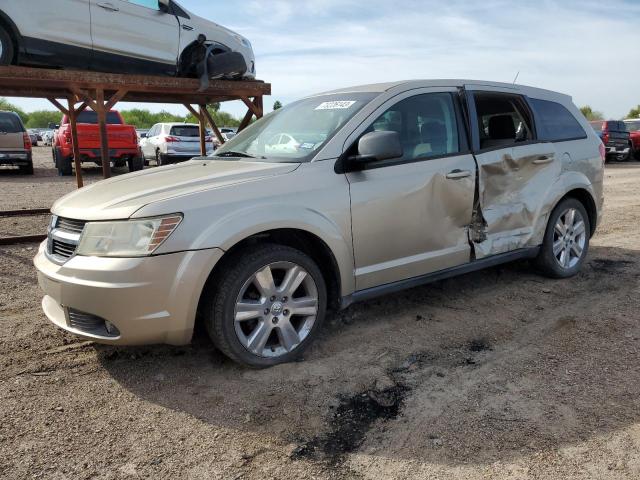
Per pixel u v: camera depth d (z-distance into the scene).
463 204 4.13
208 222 3.01
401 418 2.79
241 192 3.17
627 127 24.09
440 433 2.64
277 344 3.43
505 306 4.40
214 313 3.11
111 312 2.88
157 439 2.62
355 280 3.62
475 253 4.25
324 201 3.40
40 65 6.57
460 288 4.86
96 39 6.75
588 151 5.22
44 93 7.44
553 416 2.76
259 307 3.23
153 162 21.66
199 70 7.61
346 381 3.17
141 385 3.14
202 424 2.75
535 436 2.60
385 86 4.10
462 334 3.85
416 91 4.08
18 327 3.96
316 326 3.48
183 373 3.29
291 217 3.24
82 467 2.40
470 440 2.58
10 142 15.64
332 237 3.42
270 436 2.64
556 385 3.08
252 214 3.12
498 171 4.36
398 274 3.84
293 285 3.34
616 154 21.86
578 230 5.18
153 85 7.14
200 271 2.96
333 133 3.68
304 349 3.46
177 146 18.53
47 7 6.31
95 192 3.41
